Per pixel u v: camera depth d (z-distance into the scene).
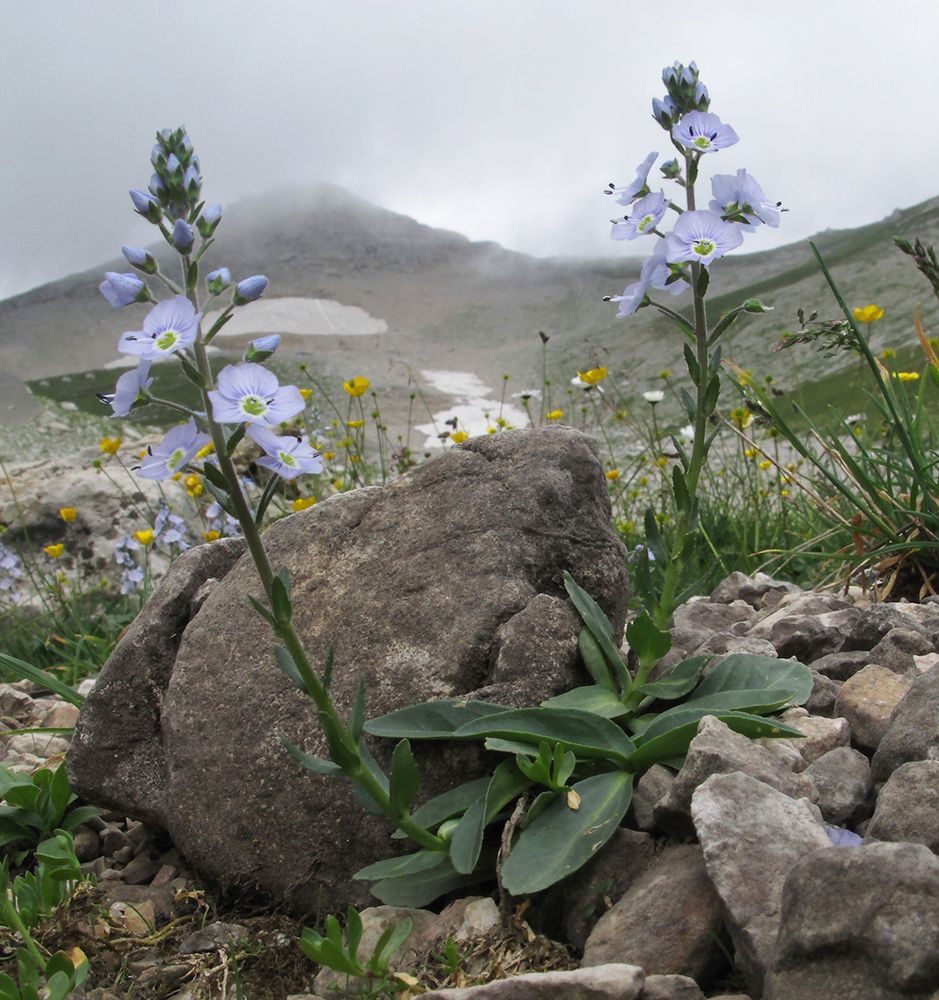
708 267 2.52
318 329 105.31
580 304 98.94
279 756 2.66
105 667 3.14
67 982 2.12
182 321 1.93
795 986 1.61
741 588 4.98
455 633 2.72
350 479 8.71
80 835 3.18
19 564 7.75
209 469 1.93
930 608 3.96
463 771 2.56
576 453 3.05
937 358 4.43
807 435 5.66
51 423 29.17
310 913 2.56
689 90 2.65
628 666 3.24
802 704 2.86
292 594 2.98
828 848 1.68
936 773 2.02
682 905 2.00
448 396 48.34
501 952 2.12
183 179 2.03
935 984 1.49
